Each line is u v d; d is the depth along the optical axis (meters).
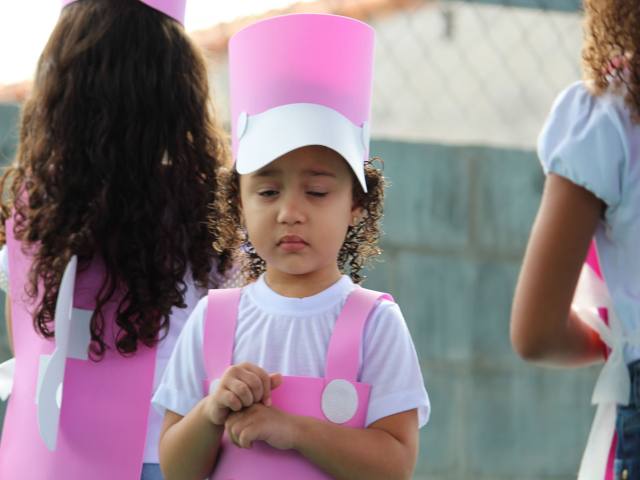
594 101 7.80
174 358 7.41
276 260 7.08
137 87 8.69
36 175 8.61
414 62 18.02
